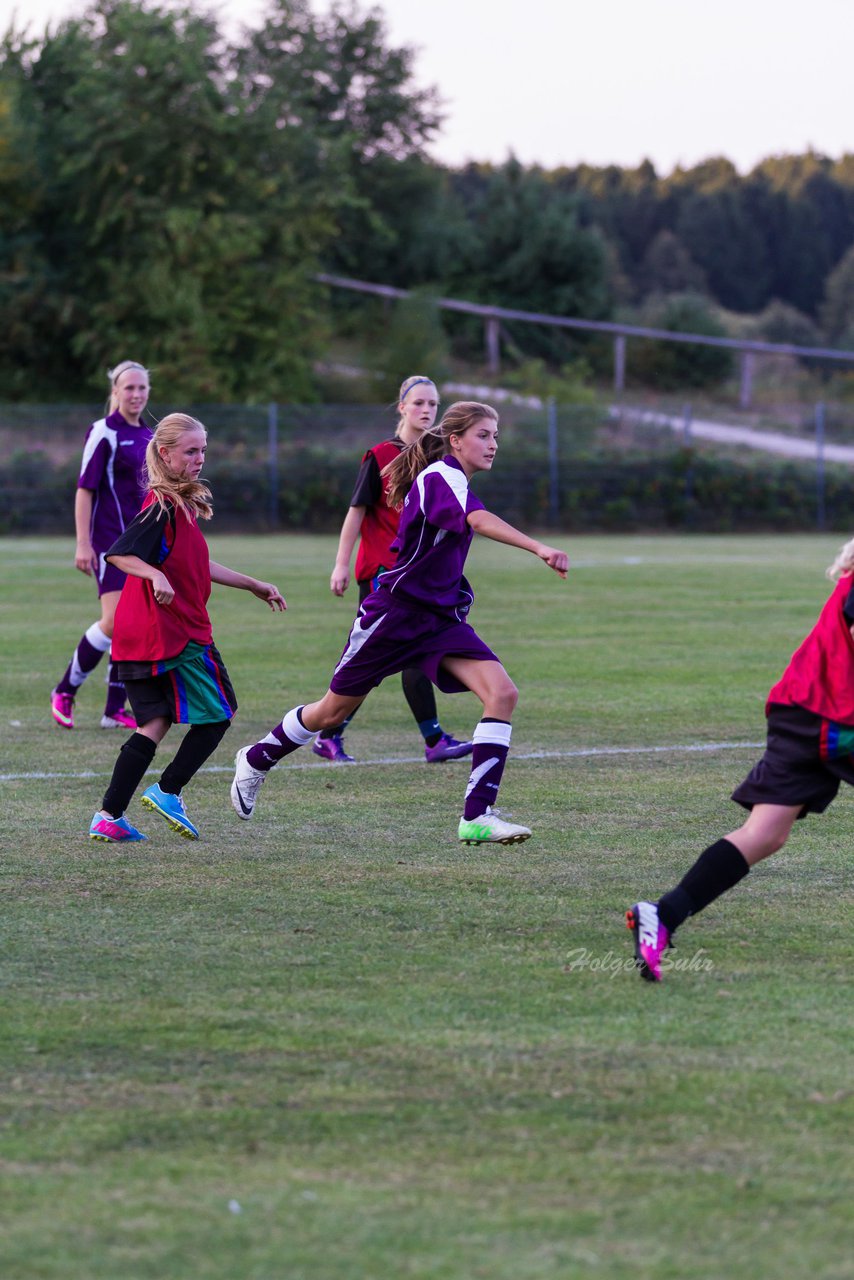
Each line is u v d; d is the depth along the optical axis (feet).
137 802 51.01
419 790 53.21
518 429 254.47
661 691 76.79
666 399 434.30
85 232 322.34
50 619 111.86
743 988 31.48
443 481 40.37
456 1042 28.12
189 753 43.96
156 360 305.12
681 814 49.14
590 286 461.37
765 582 147.02
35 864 42.09
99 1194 21.90
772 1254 20.22
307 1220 21.11
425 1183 22.29
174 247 313.53
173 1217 21.20
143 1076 26.37
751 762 58.39
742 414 331.98
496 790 40.45
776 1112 24.95
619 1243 20.49
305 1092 25.66
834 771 31.58
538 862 42.68
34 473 231.50
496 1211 21.40
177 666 43.45
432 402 57.67
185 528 43.14
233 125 319.47
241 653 90.74
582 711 70.64
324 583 143.23
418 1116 24.71
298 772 56.70
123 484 65.31
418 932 35.55
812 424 294.25
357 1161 23.02
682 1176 22.56
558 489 252.62
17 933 35.22
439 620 41.45
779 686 32.45
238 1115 24.70
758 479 259.19
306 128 365.20
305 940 34.78
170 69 314.76
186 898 38.55
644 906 31.94
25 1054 27.35
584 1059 27.30
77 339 308.19
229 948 34.12
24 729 66.13
